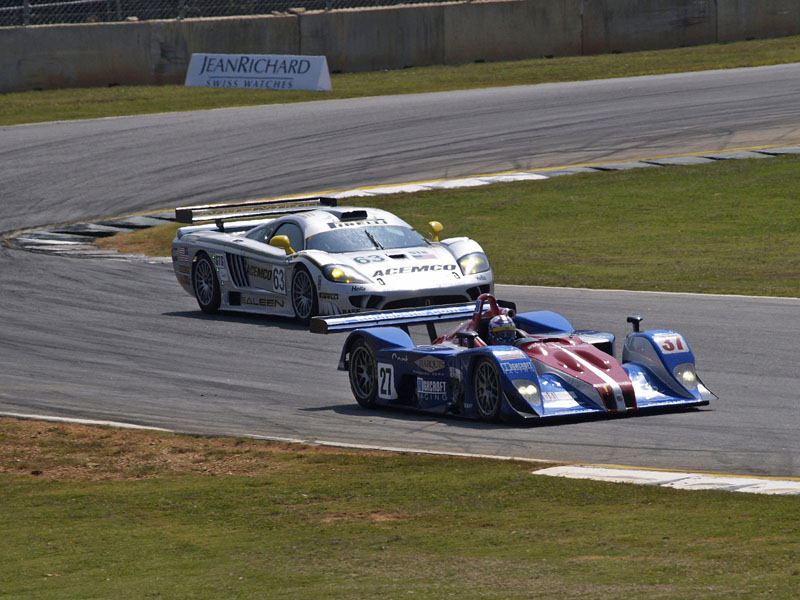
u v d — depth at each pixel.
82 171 112.50
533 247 85.69
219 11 168.75
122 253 84.75
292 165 112.94
